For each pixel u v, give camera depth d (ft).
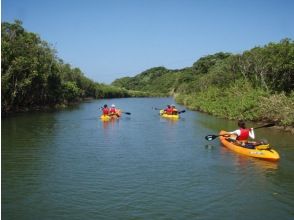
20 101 160.86
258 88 129.80
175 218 36.50
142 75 648.38
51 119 122.72
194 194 43.39
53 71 191.01
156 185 46.60
